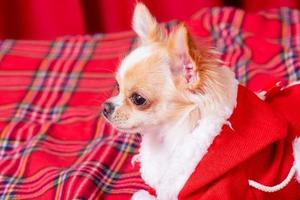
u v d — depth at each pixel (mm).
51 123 971
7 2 1309
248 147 679
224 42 1112
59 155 906
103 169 860
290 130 727
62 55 1144
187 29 645
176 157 709
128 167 877
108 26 1369
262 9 1318
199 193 702
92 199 807
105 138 934
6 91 1061
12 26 1353
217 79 664
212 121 680
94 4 1340
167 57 694
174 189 716
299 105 750
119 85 715
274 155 714
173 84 688
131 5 1313
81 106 1021
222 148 683
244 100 698
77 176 832
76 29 1341
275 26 1153
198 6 1307
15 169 884
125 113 706
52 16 1326
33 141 926
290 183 715
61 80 1080
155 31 730
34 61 1126
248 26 1150
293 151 717
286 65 1044
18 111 1019
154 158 742
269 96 775
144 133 734
